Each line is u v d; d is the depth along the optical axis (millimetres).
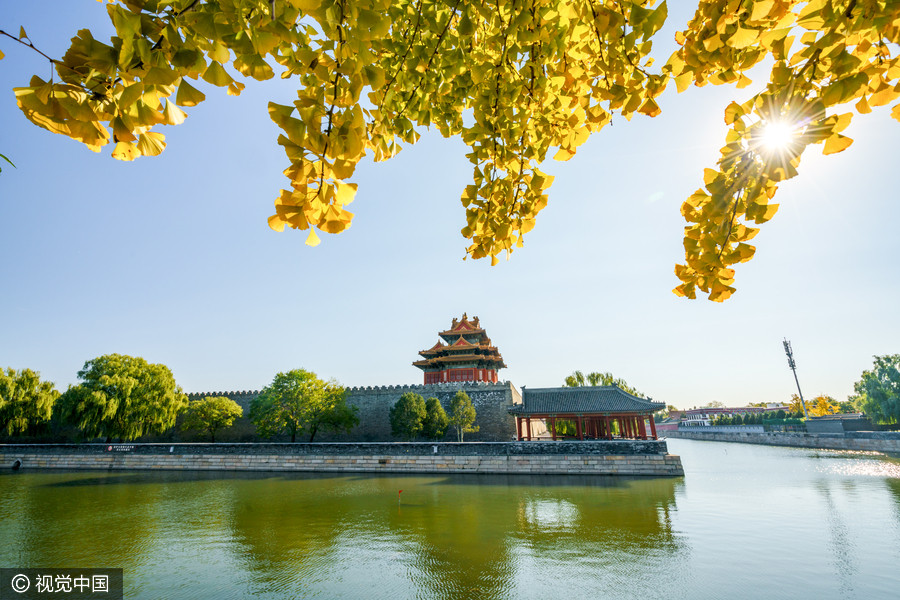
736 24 1625
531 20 1905
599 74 2066
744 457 47844
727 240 2162
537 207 2629
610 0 1833
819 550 15086
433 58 2441
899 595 11516
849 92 1660
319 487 28688
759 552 14961
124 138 1214
